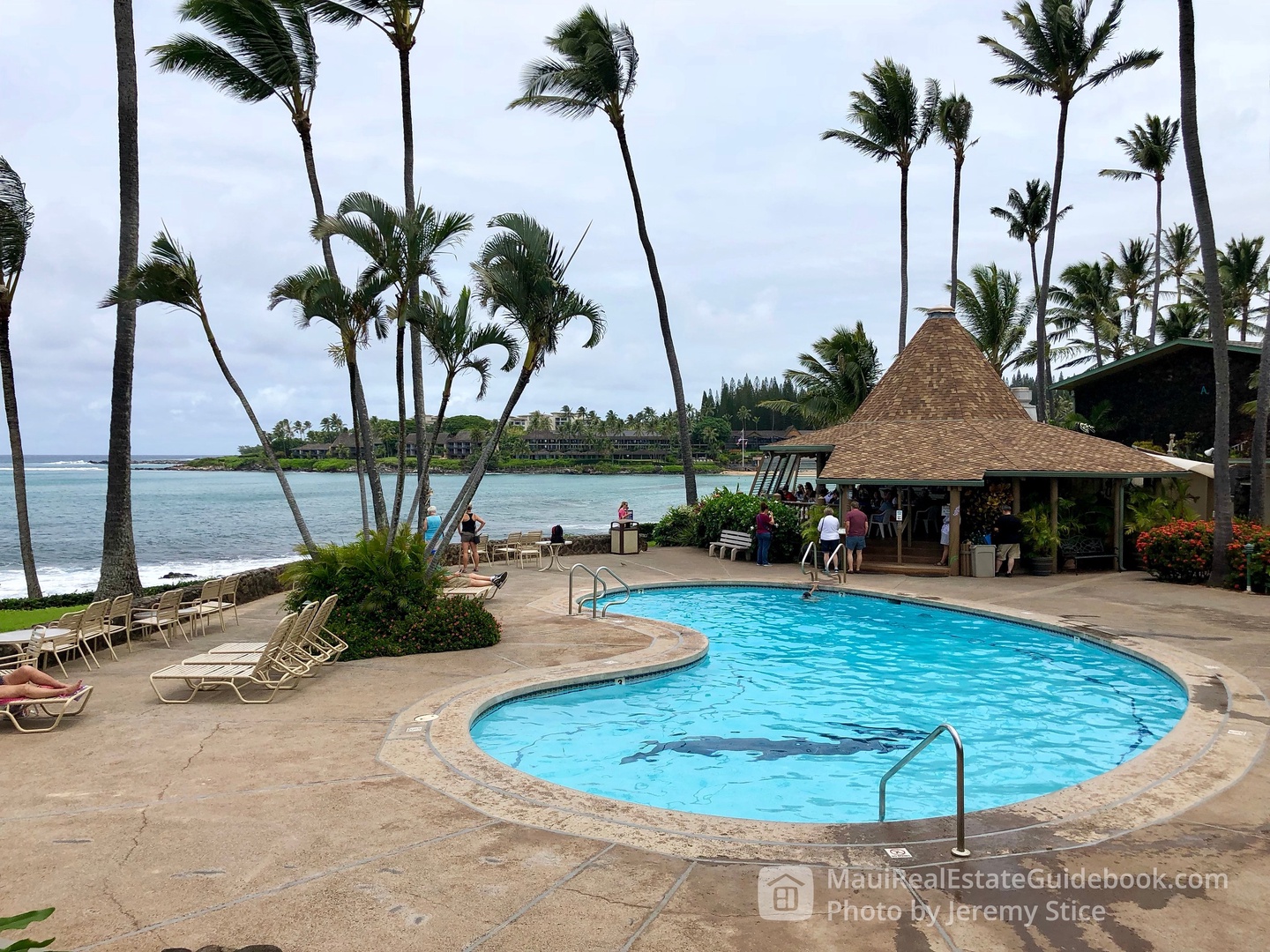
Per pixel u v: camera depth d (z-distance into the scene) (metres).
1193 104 17.70
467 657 12.40
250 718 9.23
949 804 7.87
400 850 5.91
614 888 5.36
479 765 7.73
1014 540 21.64
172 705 9.80
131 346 16.27
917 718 10.62
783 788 8.27
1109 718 10.56
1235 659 12.05
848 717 10.66
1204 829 6.32
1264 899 5.23
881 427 26.28
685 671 12.63
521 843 6.05
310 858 5.78
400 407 15.06
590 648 13.05
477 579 17.67
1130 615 15.65
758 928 4.86
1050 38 31.98
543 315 13.83
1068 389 34.16
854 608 18.08
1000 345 43.31
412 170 18.67
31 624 14.91
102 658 12.50
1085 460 22.59
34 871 5.55
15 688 8.70
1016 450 23.05
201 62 17.30
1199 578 19.70
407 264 14.45
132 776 7.39
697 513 28.69
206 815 6.51
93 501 99.88
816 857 5.84
